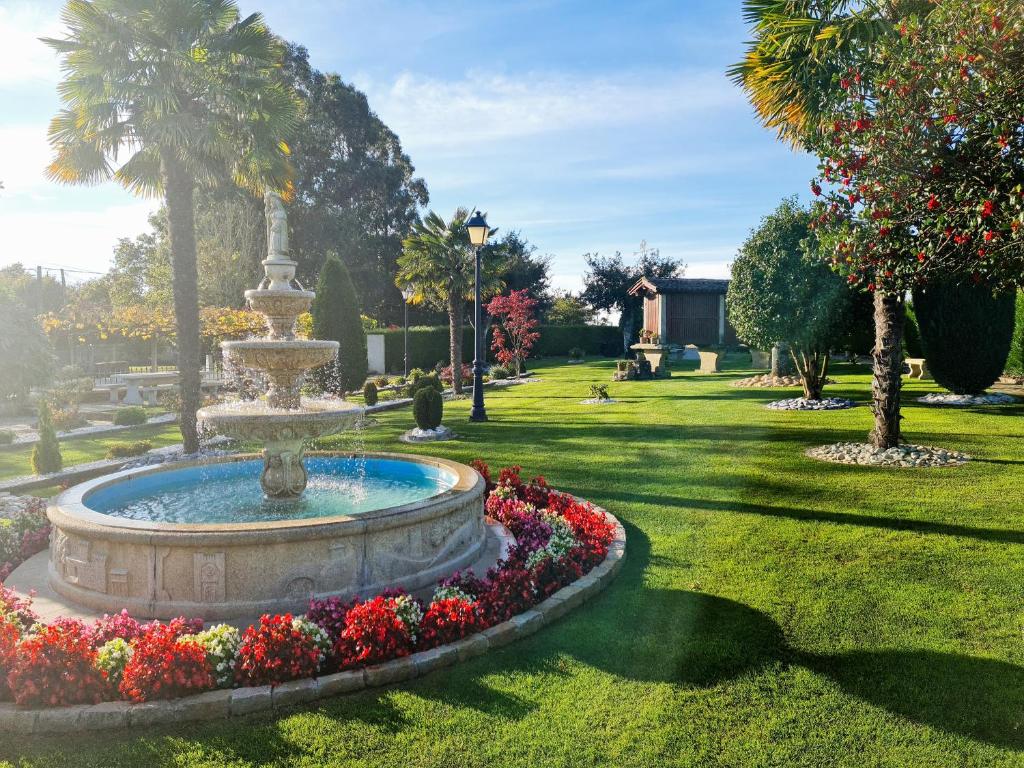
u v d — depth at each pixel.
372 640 3.93
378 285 42.44
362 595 4.88
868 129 4.92
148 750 3.25
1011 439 10.48
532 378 29.47
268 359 6.43
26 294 38.16
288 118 12.51
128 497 6.80
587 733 3.35
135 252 41.00
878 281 5.52
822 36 7.95
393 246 43.88
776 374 20.92
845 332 14.97
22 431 15.94
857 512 7.02
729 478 8.77
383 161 44.28
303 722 3.47
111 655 3.71
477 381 15.44
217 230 32.47
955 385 15.57
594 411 16.52
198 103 11.89
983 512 6.84
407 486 7.41
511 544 6.24
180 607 4.62
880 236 5.14
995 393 15.79
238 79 11.72
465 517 5.79
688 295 36.62
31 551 6.20
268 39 12.23
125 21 11.12
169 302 26.06
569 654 4.16
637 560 5.86
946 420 12.43
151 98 10.85
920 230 4.98
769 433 12.09
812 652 4.12
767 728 3.37
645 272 49.22
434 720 3.47
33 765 3.15
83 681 3.56
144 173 13.04
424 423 13.20
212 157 12.38
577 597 4.89
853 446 10.05
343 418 6.41
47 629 3.73
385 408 18.97
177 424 16.70
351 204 42.34
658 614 4.71
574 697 3.68
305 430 6.21
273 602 4.66
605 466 9.92
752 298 15.11
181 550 4.64
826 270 14.20
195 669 3.64
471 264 25.33
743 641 4.27
